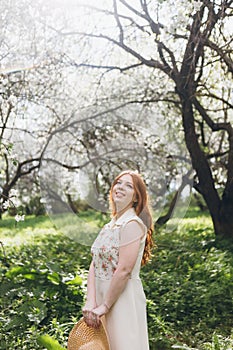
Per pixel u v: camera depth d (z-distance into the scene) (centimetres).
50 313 603
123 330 396
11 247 1073
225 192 1088
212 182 1094
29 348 521
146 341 406
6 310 618
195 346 555
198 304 648
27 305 592
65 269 809
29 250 1026
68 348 410
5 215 1830
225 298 672
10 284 660
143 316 406
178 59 1015
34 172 1545
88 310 400
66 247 1056
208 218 1527
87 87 1160
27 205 1767
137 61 1138
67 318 585
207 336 583
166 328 591
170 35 827
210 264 796
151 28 920
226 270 759
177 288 692
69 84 1146
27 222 1579
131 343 395
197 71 957
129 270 398
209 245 1014
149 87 1125
